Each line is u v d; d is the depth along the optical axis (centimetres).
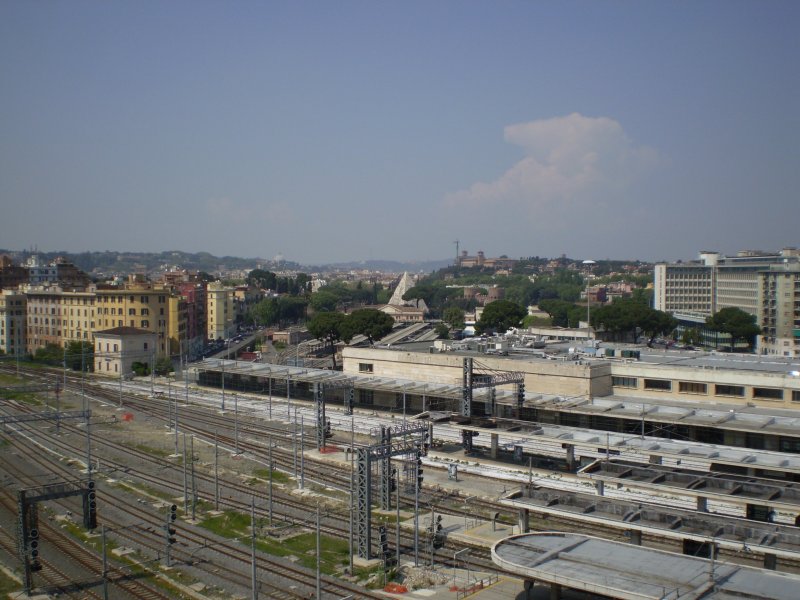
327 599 6178
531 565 5588
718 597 4991
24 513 6425
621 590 5088
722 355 14900
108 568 6906
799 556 5506
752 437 10112
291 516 8388
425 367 14500
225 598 6228
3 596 6281
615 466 7756
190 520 8269
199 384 18162
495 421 10788
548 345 16212
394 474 9431
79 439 12350
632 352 14512
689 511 6356
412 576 6606
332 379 14975
